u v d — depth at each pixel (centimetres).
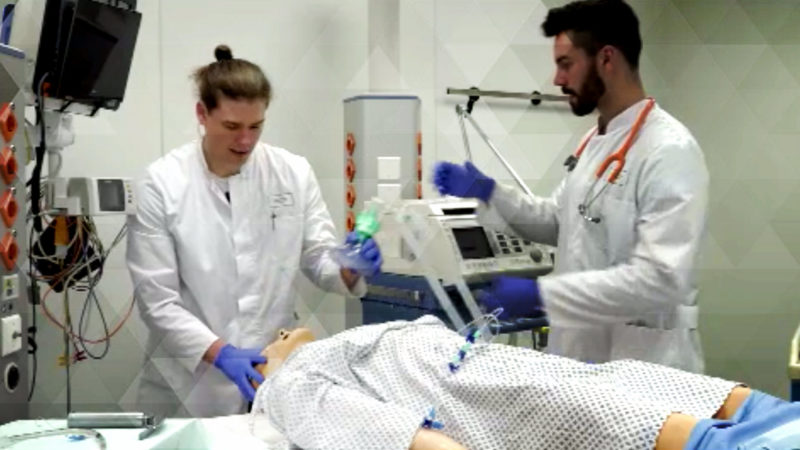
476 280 187
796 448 97
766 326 258
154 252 192
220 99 181
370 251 198
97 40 203
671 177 164
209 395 186
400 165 260
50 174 211
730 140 295
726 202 283
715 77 300
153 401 192
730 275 269
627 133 178
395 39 304
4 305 166
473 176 211
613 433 113
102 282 230
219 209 197
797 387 162
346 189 270
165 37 264
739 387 123
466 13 315
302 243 207
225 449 137
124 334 228
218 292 194
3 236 166
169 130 263
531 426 124
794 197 286
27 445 125
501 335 172
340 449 129
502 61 320
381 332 156
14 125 170
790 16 302
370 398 137
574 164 194
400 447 124
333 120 297
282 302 200
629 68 179
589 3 176
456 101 308
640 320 171
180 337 184
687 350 169
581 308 171
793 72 301
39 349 224
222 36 275
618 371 133
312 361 152
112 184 198
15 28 193
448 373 139
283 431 143
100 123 250
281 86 288
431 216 196
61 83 196
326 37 296
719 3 301
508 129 294
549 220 208
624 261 175
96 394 227
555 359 138
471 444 129
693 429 107
